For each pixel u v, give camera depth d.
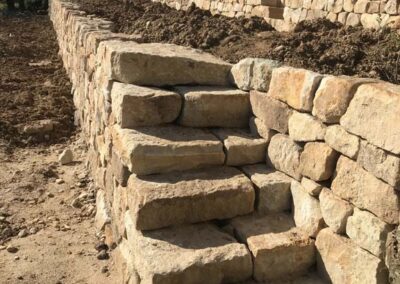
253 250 3.35
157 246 3.30
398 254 2.74
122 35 5.82
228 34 7.22
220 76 4.43
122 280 3.90
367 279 3.00
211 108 4.09
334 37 6.30
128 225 3.70
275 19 8.59
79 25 7.37
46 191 5.64
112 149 4.32
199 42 7.05
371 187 2.96
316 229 3.44
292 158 3.68
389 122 2.78
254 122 4.13
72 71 8.86
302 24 7.22
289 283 3.38
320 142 3.40
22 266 4.21
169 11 10.27
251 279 3.38
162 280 3.07
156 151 3.64
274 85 3.85
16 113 7.65
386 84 3.01
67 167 6.33
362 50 5.61
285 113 3.75
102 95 4.87
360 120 2.99
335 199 3.28
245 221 3.64
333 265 3.29
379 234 2.91
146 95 3.91
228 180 3.69
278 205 3.76
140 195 3.41
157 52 4.39
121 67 4.15
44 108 7.96
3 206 5.22
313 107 3.43
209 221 3.63
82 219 5.08
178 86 4.30
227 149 3.88
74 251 4.47
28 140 7.05
